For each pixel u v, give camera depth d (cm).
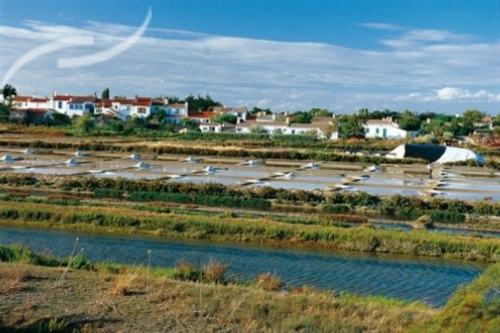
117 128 11806
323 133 13600
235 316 1466
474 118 18250
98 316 1387
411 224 3459
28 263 1964
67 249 2572
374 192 4641
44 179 4431
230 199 3909
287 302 1606
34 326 1284
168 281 1761
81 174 5019
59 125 12069
